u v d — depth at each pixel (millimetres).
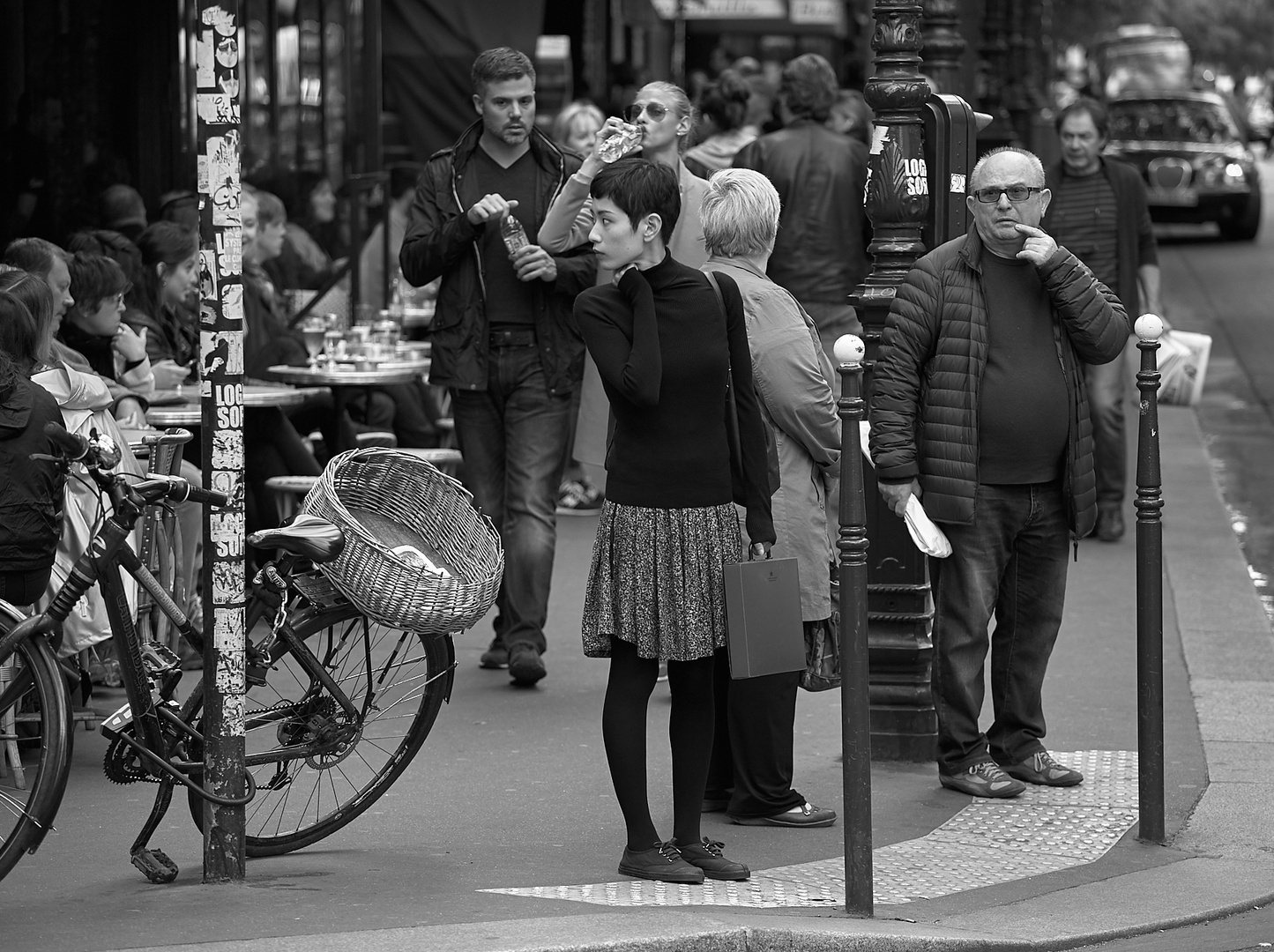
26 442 19953
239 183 17641
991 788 22656
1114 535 39562
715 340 18469
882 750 24328
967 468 21938
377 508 19312
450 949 15750
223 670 18062
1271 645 31016
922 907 18734
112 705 26141
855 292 24062
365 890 18094
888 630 24297
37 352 23391
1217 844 21234
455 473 37812
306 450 33500
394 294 46438
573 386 28094
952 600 22578
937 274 22109
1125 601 34000
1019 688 23234
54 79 40688
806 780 23484
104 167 42281
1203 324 78312
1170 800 22844
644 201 18125
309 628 18938
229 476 17875
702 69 99938
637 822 19000
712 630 18531
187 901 17578
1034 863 20422
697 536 18469
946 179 24312
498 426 28469
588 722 26078
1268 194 174250
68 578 17453
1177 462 49250
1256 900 19453
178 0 44062
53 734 17031
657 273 18438
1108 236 38156
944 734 22984
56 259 26172
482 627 32875
